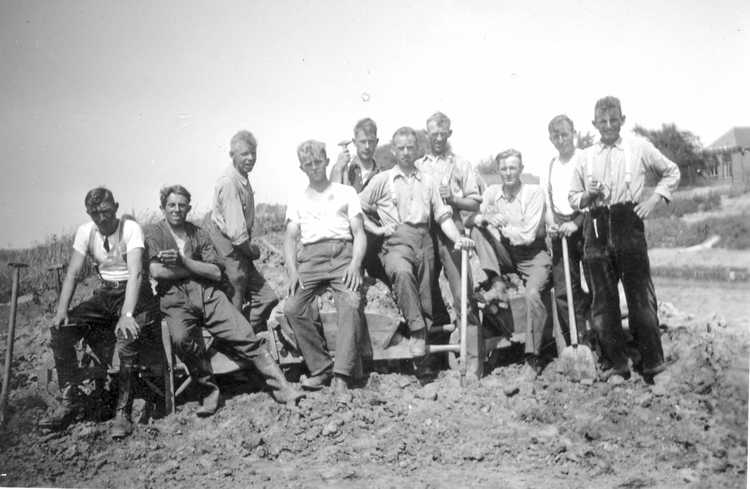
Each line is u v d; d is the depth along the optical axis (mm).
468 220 6875
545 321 6305
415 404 6055
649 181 10391
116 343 5969
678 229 9867
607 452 5504
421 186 6332
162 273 5852
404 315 6188
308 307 6125
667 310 7430
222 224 6223
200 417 6004
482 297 6402
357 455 5512
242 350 6023
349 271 6070
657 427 5715
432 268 6406
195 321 5973
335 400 5992
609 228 6164
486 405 6047
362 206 6422
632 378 6215
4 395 5949
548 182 6598
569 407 5980
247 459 5531
